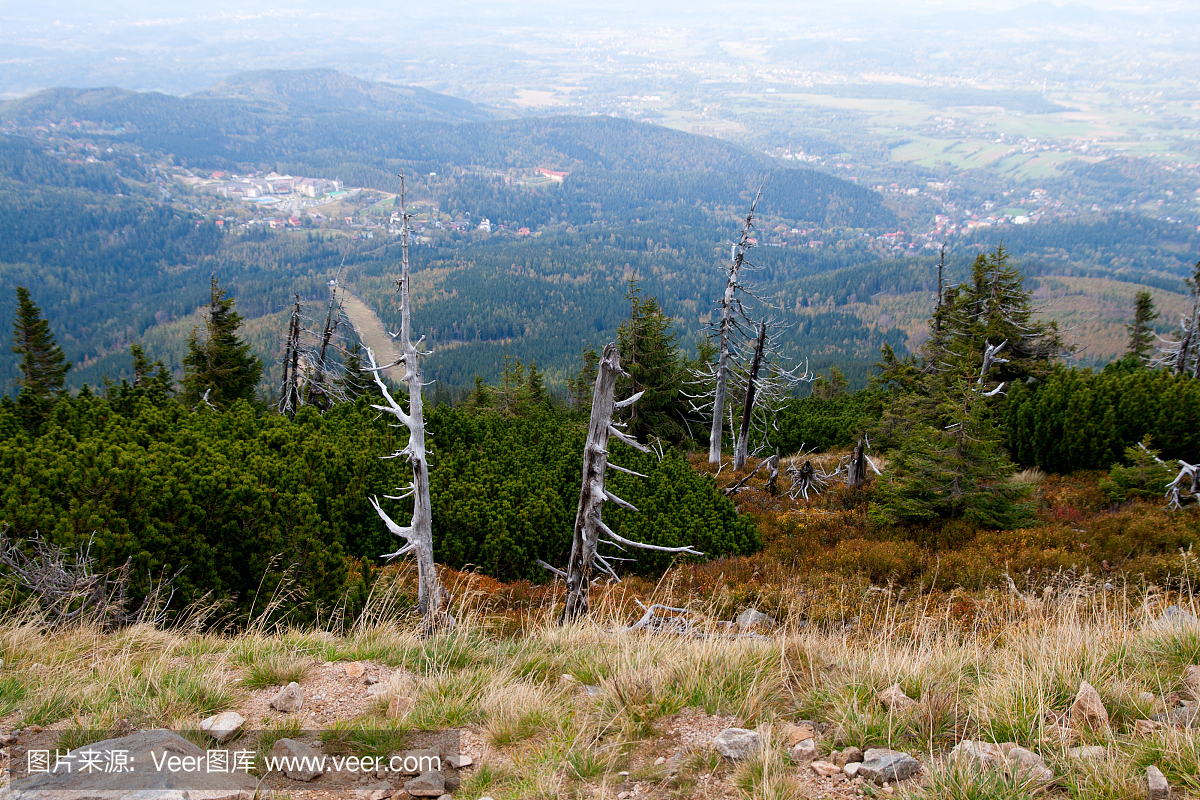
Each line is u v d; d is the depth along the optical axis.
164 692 4.80
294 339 26.52
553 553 14.66
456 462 18.06
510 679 5.51
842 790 3.61
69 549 7.32
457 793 3.84
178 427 17.23
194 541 8.62
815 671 5.34
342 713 4.83
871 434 28.53
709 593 12.48
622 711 4.64
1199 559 10.70
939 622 8.40
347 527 14.11
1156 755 3.55
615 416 32.03
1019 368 27.59
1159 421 19.50
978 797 3.30
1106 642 5.46
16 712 4.49
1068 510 16.75
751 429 34.62
